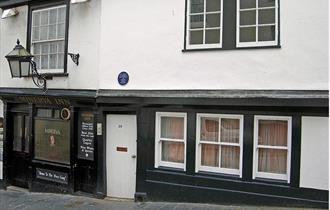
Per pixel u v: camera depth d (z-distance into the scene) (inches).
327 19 267.3
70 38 374.9
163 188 324.8
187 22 314.3
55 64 389.1
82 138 374.0
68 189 381.4
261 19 290.5
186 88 313.6
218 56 301.1
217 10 305.6
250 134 292.4
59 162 389.7
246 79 291.3
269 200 285.0
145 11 332.5
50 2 390.9
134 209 311.6
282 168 288.8
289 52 277.6
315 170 271.0
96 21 358.0
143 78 332.8
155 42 327.6
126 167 350.3
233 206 296.0
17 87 422.9
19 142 434.9
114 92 344.8
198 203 310.2
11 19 428.8
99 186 357.4
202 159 315.9
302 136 274.8
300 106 273.0
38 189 406.9
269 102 281.3
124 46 341.7
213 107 304.3
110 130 355.9
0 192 416.8
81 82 366.9
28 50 406.6
